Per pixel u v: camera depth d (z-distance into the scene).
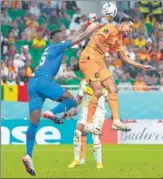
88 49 25.33
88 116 25.91
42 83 24.02
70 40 24.27
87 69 25.17
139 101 42.22
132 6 54.75
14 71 49.38
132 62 26.53
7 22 53.66
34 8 55.09
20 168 26.70
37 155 33.09
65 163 28.97
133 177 23.30
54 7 55.41
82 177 23.30
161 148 37.91
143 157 31.92
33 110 24.22
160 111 42.22
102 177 23.30
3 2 54.38
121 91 42.28
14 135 41.47
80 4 55.81
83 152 28.11
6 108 41.59
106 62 26.73
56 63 24.22
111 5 25.92
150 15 55.03
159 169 26.30
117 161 29.89
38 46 52.91
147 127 42.09
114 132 41.78
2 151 35.47
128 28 25.47
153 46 53.09
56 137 41.59
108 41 25.27
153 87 43.28
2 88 41.69
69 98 24.48
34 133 24.11
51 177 23.42
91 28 24.34
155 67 51.03
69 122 41.78
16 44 52.28
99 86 25.14
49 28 54.38
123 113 42.12
